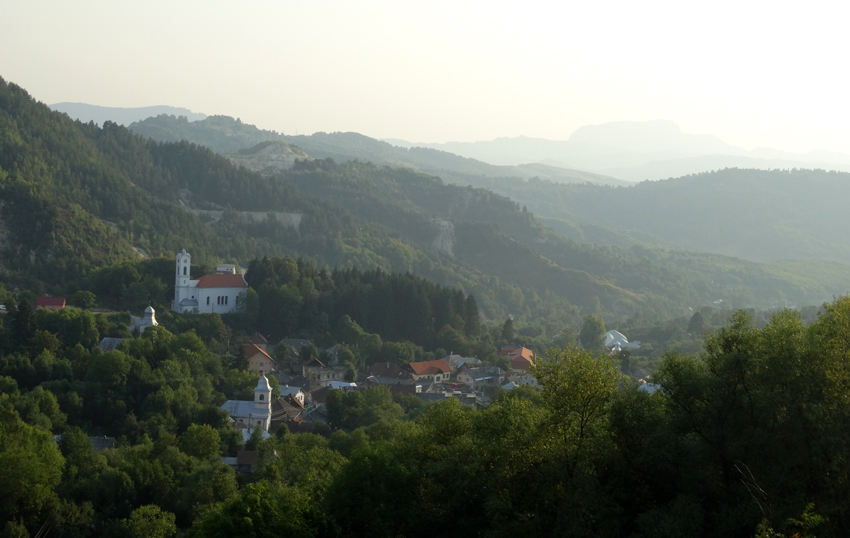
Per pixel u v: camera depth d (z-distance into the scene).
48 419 130.75
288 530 63.03
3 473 93.62
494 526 63.03
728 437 60.47
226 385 171.00
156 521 92.25
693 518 57.03
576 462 62.53
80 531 94.94
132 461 110.75
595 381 63.66
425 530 67.88
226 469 105.62
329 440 129.62
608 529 59.12
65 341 178.75
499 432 68.81
